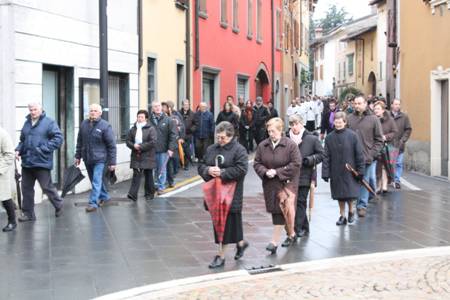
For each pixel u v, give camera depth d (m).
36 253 9.37
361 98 13.13
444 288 7.62
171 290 7.64
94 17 15.88
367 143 13.12
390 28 24.31
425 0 20.05
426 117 20.19
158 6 19.78
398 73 23.31
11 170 12.41
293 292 7.52
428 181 18.34
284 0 40.72
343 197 11.39
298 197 10.52
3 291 7.63
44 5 13.84
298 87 49.69
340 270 8.48
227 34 27.75
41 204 13.52
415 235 10.76
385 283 7.84
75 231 10.86
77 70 15.09
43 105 14.41
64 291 7.63
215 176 8.66
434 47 19.62
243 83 31.31
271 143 9.53
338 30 59.12
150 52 19.17
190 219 11.98
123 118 17.77
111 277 8.20
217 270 8.55
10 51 12.84
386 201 14.34
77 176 12.90
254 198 14.73
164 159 15.41
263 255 9.36
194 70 23.39
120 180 17.34
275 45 38.06
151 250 9.60
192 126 20.64
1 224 11.47
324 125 28.88
